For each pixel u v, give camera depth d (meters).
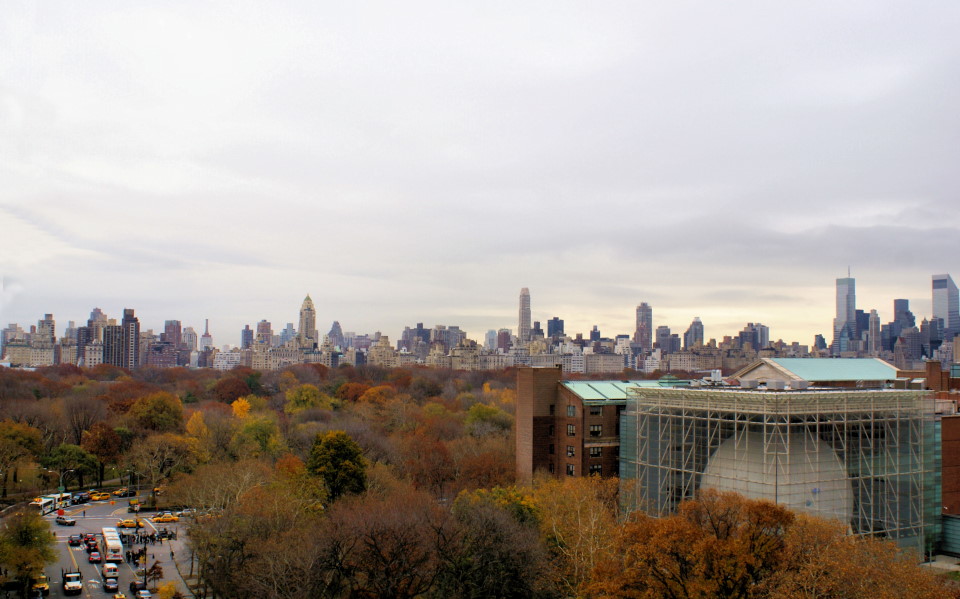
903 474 130.00
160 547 151.50
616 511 133.12
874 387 154.62
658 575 83.94
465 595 105.00
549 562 111.94
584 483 133.88
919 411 133.12
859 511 125.00
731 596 81.88
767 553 83.81
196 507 151.50
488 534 109.62
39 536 123.62
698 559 81.81
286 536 112.81
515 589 105.25
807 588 79.38
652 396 143.38
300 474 149.88
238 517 122.38
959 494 142.12
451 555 106.94
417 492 160.50
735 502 90.56
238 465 166.12
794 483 119.62
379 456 199.50
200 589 124.62
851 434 127.62
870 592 79.06
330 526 111.75
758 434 124.38
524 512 126.25
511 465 175.88
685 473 134.75
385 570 102.56
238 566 113.19
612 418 160.25
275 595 98.25
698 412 133.75
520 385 168.12
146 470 199.00
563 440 161.62
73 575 124.81
